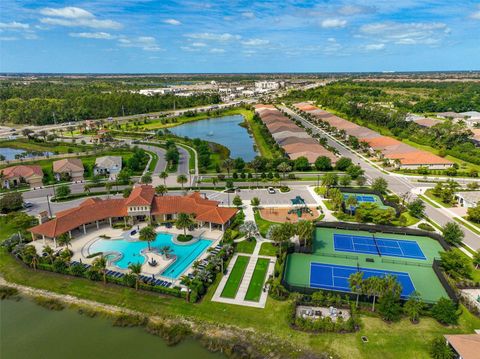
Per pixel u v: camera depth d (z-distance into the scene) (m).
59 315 67.06
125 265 82.12
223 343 59.19
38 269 81.50
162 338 60.69
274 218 107.19
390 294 62.78
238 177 147.25
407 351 56.25
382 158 170.38
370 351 56.50
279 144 191.88
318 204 118.56
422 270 80.12
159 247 90.12
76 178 149.25
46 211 104.12
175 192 130.25
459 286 72.69
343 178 132.75
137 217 104.88
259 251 88.06
